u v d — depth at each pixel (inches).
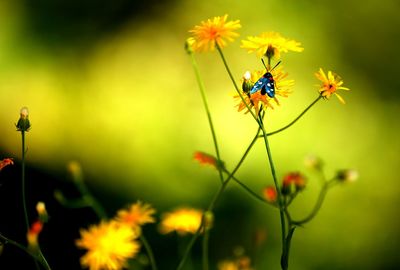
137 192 65.8
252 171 67.8
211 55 80.2
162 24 84.7
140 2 85.1
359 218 64.8
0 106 71.7
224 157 70.9
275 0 81.6
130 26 84.0
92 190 63.1
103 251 25.1
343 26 81.7
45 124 71.9
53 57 77.7
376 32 82.6
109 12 83.4
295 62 77.6
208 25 25.5
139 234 26.7
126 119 74.4
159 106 76.1
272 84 24.8
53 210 51.8
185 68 81.0
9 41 76.9
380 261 62.8
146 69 81.0
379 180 70.8
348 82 79.1
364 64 80.9
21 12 79.0
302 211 63.7
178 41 83.8
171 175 67.7
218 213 61.6
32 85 74.7
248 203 63.2
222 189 25.7
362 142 73.8
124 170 68.7
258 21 80.7
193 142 72.3
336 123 74.1
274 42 25.4
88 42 80.8
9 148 67.9
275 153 69.3
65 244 48.3
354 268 61.4
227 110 75.4
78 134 72.4
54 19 79.7
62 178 61.4
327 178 67.2
